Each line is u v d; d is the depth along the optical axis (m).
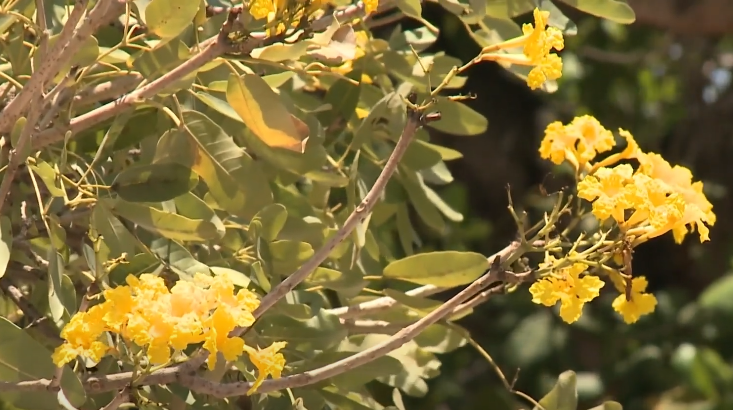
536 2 7.07
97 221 6.82
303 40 6.74
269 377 6.89
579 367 11.45
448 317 6.89
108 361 6.90
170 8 6.75
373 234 7.21
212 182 6.88
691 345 11.02
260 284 6.88
